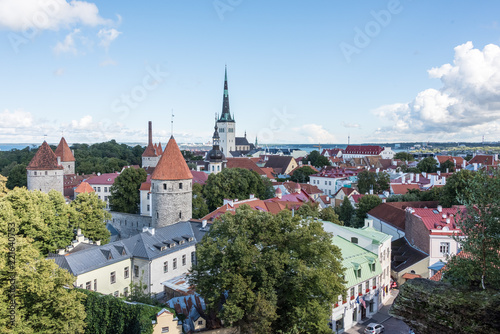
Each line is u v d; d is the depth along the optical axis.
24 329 32.03
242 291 34.31
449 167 172.62
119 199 104.44
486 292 19.20
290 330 35.69
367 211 89.94
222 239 39.09
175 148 75.44
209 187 101.38
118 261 54.53
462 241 24.27
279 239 38.59
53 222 59.22
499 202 22.58
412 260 62.91
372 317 54.38
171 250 60.25
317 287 35.66
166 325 39.25
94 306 41.88
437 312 19.47
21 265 34.88
